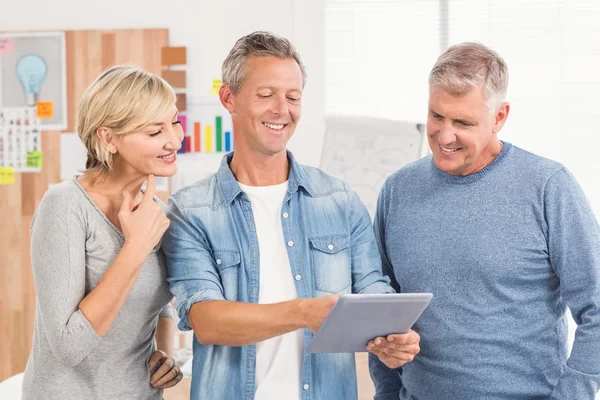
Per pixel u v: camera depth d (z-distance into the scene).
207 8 4.11
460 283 1.86
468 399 1.85
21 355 4.20
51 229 1.71
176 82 4.12
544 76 4.00
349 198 1.94
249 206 1.85
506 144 1.90
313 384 1.81
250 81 1.78
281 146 1.81
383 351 1.68
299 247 1.84
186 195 1.89
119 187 1.83
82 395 1.75
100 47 4.14
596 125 3.98
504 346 1.83
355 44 4.13
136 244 1.70
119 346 1.79
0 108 4.20
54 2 4.16
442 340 1.87
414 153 3.71
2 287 4.20
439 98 1.78
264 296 1.81
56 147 4.20
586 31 3.97
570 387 1.76
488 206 1.85
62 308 1.67
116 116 1.72
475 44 1.82
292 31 4.10
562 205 1.80
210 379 1.80
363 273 1.89
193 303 1.75
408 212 1.96
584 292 1.78
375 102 4.14
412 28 4.10
